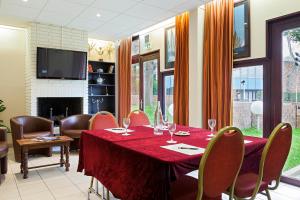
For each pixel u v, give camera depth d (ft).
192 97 14.15
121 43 21.66
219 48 12.96
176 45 15.57
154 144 6.82
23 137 13.93
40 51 16.93
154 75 19.16
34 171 12.48
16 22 17.12
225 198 9.11
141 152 5.87
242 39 12.44
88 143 8.78
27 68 18.10
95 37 21.07
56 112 18.72
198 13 13.84
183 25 15.16
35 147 11.62
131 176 6.17
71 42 18.51
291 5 10.52
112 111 23.07
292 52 10.87
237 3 12.66
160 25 17.98
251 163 7.23
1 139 12.38
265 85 11.60
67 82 18.67
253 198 6.31
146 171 5.66
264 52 11.51
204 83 13.75
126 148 6.39
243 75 12.73
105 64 22.84
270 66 11.43
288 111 11.06
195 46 13.93
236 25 12.71
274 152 6.23
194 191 5.82
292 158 11.07
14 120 14.67
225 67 12.75
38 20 16.62
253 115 12.34
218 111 12.97
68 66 18.12
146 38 19.49
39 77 17.10
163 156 5.49
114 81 22.85
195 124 13.93
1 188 10.20
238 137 5.41
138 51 20.38
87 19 16.33
